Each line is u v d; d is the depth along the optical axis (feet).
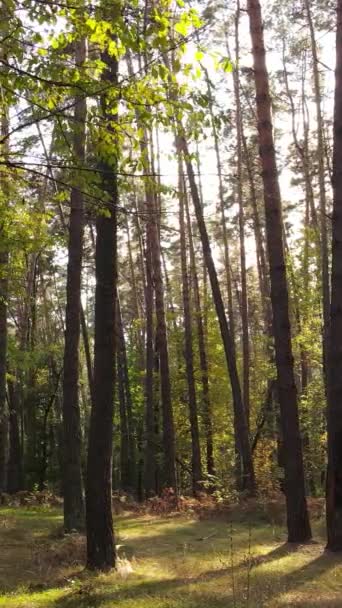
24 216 32.86
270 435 91.50
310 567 28.19
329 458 32.14
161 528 43.55
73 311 41.75
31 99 14.64
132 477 102.32
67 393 41.16
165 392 68.33
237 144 81.41
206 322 96.43
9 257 40.65
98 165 19.38
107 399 28.89
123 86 14.62
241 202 80.07
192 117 15.19
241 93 81.82
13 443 92.99
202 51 14.42
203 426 97.50
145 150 16.11
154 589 24.56
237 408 63.62
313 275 79.97
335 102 33.60
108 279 29.32
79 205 39.60
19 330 88.17
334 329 32.60
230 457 99.45
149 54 14.52
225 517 48.75
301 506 35.53
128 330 128.26
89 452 28.76
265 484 66.13
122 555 31.73
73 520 39.11
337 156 33.37
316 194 92.79
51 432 116.26
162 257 109.50
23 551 32.63
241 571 27.89
